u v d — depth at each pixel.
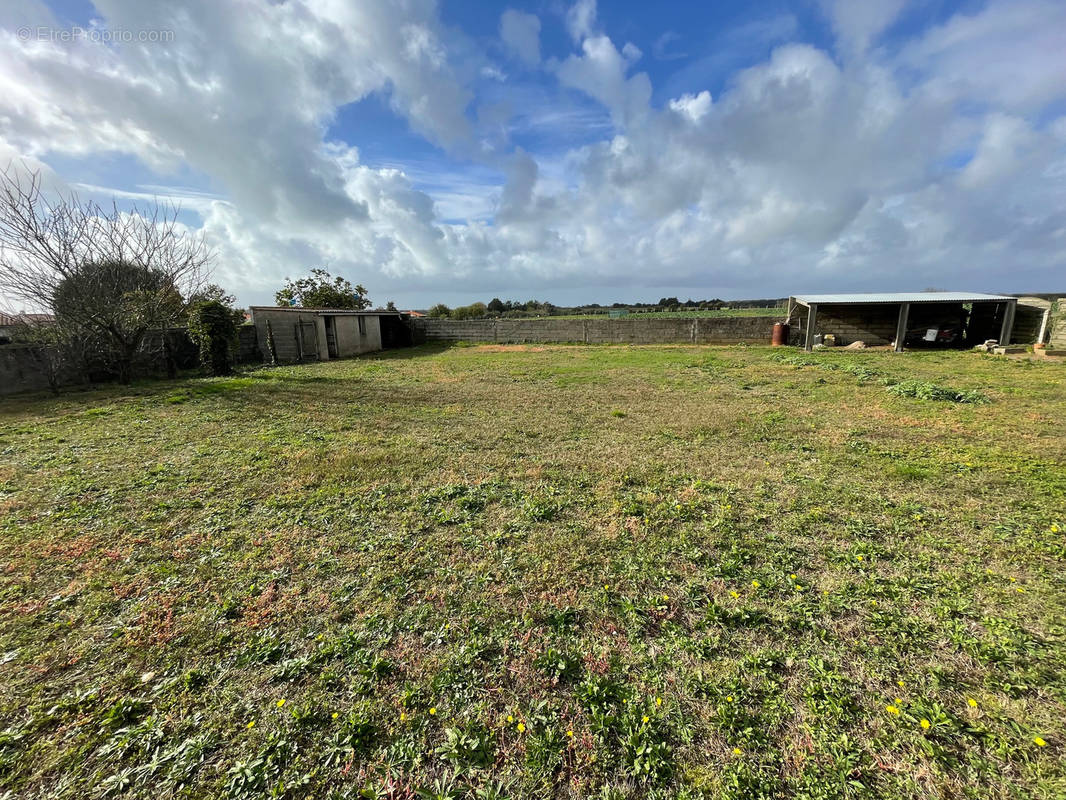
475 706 1.99
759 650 2.28
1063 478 4.32
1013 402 7.41
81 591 2.81
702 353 16.08
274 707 1.99
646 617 2.54
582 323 21.28
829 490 4.17
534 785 1.66
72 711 1.97
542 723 1.91
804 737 1.82
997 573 2.87
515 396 8.89
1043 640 2.30
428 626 2.48
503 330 22.55
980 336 16.33
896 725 1.85
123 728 1.89
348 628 2.48
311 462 5.08
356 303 28.25
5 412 7.89
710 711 1.94
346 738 1.83
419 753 1.79
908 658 2.21
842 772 1.67
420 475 4.69
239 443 5.83
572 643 2.35
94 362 11.85
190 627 2.48
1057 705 1.93
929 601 2.62
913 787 1.62
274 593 2.78
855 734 1.82
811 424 6.41
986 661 2.17
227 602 2.68
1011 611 2.52
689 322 19.92
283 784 1.66
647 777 1.68
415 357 17.25
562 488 4.30
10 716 1.94
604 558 3.12
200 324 12.97
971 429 5.98
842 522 3.58
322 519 3.73
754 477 4.51
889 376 10.21
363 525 3.63
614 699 2.01
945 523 3.52
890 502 3.90
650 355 15.77
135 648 2.33
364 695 2.05
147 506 4.00
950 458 4.92
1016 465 4.67
